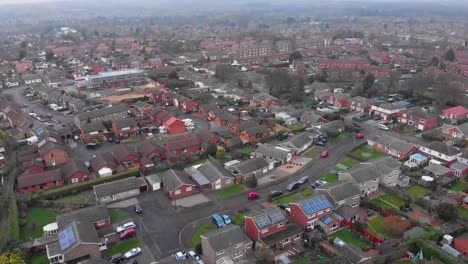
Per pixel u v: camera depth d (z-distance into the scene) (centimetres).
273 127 13050
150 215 8044
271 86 17038
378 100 15662
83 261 6188
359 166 8988
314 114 13362
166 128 12900
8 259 6144
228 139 11569
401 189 8844
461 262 6097
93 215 7575
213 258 6353
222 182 9119
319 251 6694
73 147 11862
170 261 6331
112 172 9844
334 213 7506
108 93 17450
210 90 17812
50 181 9238
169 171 9262
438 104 15062
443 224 7444
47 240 6975
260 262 6375
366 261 6106
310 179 9444
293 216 7538
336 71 19550
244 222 7538
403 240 6894
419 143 11212
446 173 9281
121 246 7050
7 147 11556
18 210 8225
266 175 9738
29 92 18262
